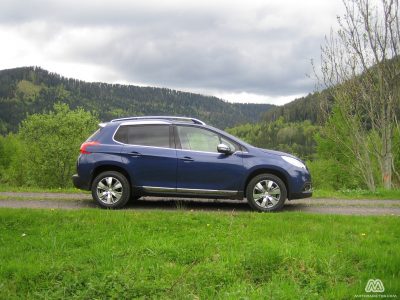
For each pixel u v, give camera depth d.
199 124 9.94
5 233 7.49
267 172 9.73
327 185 37.38
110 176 9.71
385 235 7.39
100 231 7.59
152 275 5.68
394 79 19.34
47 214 8.35
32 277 5.62
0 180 57.00
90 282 5.35
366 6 19.16
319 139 36.41
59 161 47.25
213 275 5.62
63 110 49.44
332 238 7.15
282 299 4.91
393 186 22.34
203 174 9.52
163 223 8.05
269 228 7.70
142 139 9.81
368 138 21.86
